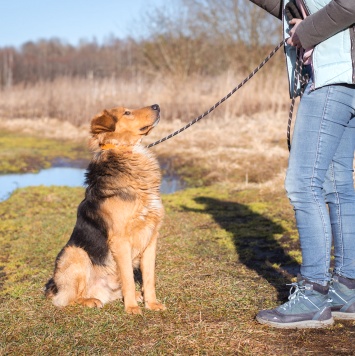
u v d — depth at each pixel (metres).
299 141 3.31
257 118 15.55
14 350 3.28
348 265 3.46
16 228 7.05
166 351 3.12
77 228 4.17
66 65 32.22
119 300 4.12
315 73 3.20
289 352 3.03
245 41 20.11
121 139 4.08
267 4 3.81
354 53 3.08
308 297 3.35
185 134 14.71
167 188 9.76
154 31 20.91
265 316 3.41
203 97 17.83
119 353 3.13
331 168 3.46
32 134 17.80
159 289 4.29
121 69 25.28
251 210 7.43
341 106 3.20
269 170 10.02
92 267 4.07
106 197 3.90
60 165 12.94
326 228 3.31
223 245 5.79
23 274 5.11
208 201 8.18
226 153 11.79
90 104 19.17
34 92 23.19
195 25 20.83
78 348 3.23
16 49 41.00
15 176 11.62
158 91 19.03
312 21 3.12
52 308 3.99
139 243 3.94
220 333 3.32
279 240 5.93
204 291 4.18
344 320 3.48
